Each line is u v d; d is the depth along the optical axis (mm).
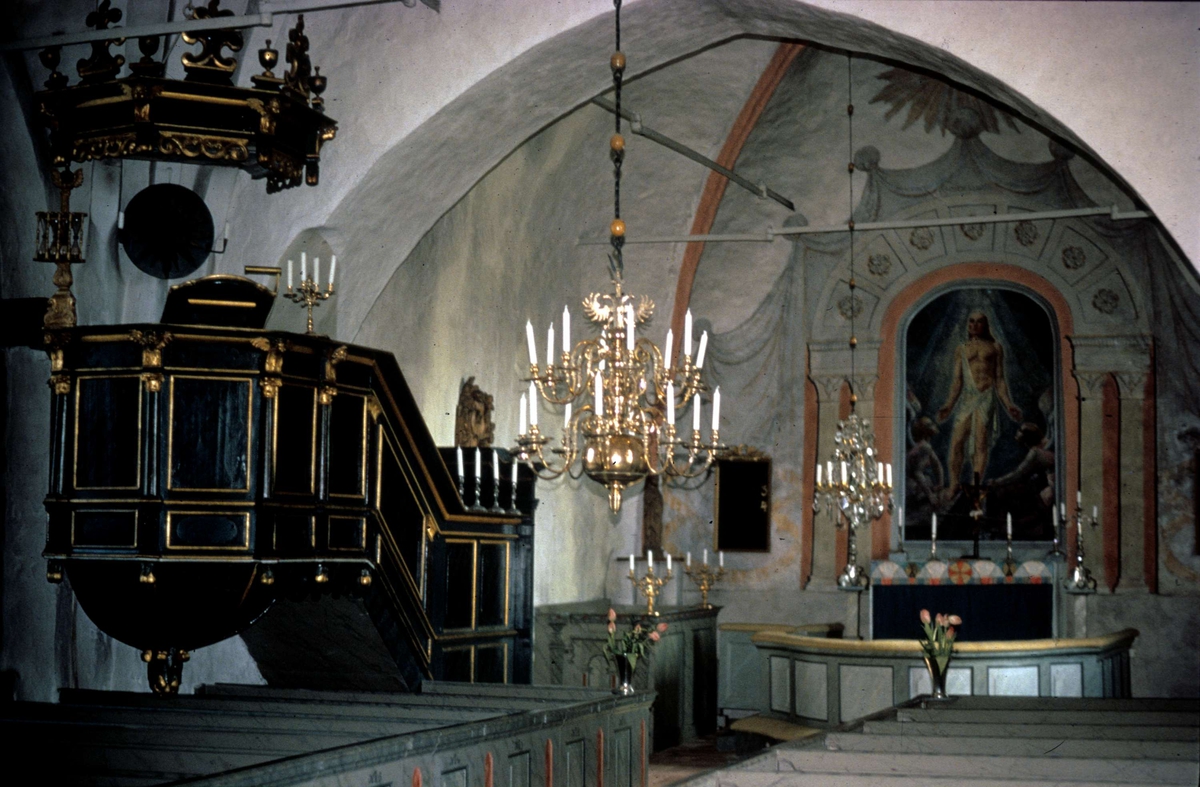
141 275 10266
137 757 6832
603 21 10875
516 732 7898
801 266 17672
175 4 9953
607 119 14969
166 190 10203
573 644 14195
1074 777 7223
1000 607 16500
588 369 8141
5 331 9195
